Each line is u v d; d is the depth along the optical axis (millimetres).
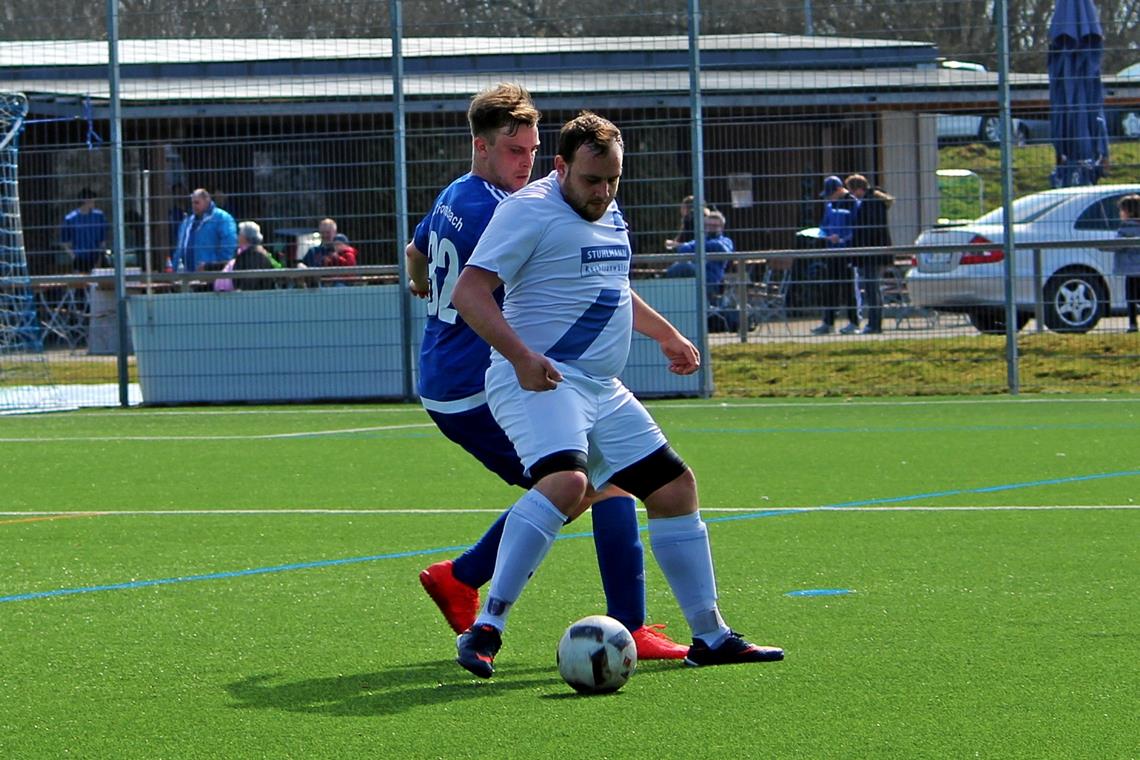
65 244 53344
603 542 15742
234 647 16109
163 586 19703
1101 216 47656
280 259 49906
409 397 47875
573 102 52938
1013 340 45719
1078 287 47344
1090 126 45969
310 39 53906
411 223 48438
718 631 15117
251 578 20203
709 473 30422
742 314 48156
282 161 48875
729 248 47344
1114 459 31422
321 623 17312
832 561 20672
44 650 16047
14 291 53250
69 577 20453
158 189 50969
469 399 16484
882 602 17859
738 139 46531
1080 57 45781
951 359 47125
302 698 13852
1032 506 25328
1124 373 46406
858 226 46469
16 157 51188
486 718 13031
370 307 48000
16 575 20625
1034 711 12891
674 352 16688
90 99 54406
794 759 11609
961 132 48562
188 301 49031
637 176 47062
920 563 20391
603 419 15258
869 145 46438
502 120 16422
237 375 48938
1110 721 12539
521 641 16266
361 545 22812
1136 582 18781
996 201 49188
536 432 14742
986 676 14172
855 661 14922
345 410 46094
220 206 49906
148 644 16297
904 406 43406
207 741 12445
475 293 14508
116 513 26469
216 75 58688
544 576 19953
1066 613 17016
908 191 46625
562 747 12062
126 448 37188
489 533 16109
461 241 16297
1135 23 47406
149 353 49375
